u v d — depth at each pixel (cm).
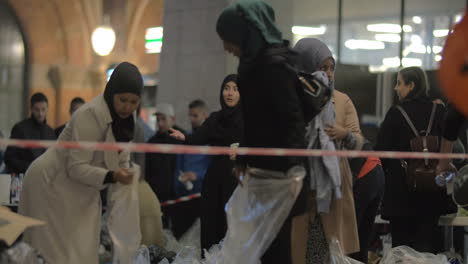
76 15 2217
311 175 600
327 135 601
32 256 525
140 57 2273
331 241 620
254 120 528
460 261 851
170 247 906
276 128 520
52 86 2212
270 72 512
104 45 1933
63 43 2216
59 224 578
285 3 1346
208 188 772
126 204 590
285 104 511
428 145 733
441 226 875
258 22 509
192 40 1318
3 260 510
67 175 580
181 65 1327
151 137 1064
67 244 574
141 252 698
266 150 506
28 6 2167
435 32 1478
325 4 1441
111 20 2253
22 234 579
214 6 1295
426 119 750
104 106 577
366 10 1468
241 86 528
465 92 381
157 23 2253
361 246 704
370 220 705
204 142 776
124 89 569
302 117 518
